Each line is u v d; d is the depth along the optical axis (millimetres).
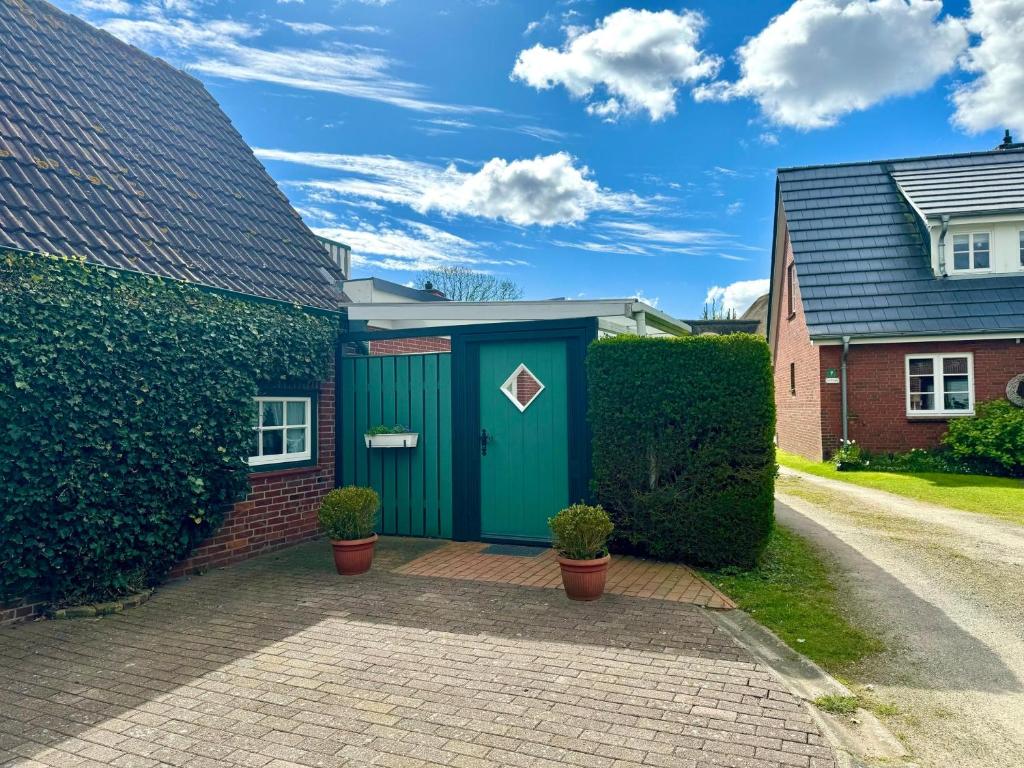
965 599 6285
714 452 7047
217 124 11047
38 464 5531
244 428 7523
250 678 4449
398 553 8016
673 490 7168
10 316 5297
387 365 9188
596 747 3510
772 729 3699
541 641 5062
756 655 4871
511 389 8492
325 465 9148
